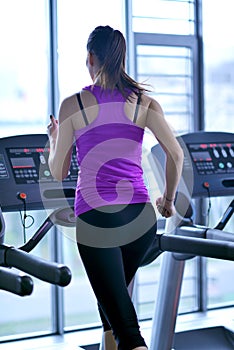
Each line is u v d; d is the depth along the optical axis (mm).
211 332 4461
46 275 2340
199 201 4559
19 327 4582
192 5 4871
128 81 2484
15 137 3137
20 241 4617
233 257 2672
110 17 4547
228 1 4934
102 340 3189
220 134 3711
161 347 3613
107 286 2365
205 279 4992
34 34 4375
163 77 4809
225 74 4980
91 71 2527
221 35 4938
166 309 3607
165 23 4777
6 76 4449
